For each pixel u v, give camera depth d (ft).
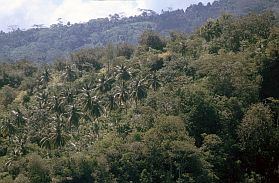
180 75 390.42
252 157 305.12
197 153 270.05
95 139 328.70
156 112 320.09
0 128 365.81
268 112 304.30
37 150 321.32
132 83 376.27
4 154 337.52
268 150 305.94
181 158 271.69
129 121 331.77
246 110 316.60
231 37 428.97
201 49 447.83
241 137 300.20
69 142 329.93
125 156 281.13
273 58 354.54
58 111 364.17
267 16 452.76
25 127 358.23
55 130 322.96
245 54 374.22
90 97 346.95
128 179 275.80
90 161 282.77
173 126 286.46
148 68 434.30
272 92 349.82
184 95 327.47
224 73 341.82
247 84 333.62
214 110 313.53
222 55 374.84
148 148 278.46
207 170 269.03
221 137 302.04
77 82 454.81
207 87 342.23
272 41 378.73
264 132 300.81
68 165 284.82
